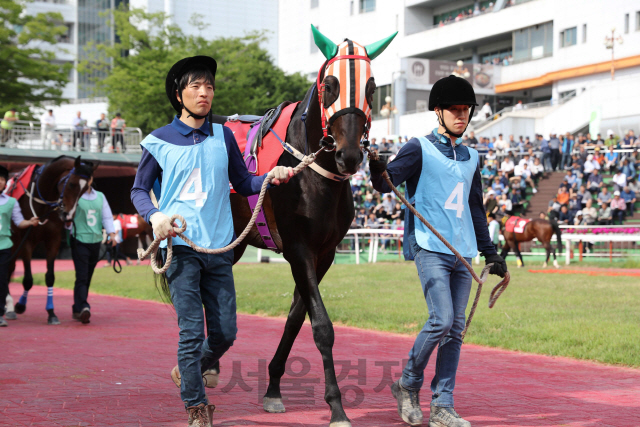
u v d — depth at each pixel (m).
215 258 3.75
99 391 4.85
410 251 4.16
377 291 11.59
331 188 4.12
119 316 9.64
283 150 4.40
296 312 4.38
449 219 4.04
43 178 8.84
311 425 3.99
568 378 5.47
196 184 3.72
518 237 18.27
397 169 3.96
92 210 8.84
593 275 15.09
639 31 35.06
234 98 36.16
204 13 64.12
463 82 4.06
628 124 30.34
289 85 46.09
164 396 4.69
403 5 47.56
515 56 42.25
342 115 3.78
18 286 14.95
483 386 5.17
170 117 33.47
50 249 8.92
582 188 21.69
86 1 63.59
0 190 8.27
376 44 4.14
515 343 6.88
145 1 62.09
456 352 4.05
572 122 32.75
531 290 11.50
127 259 21.23
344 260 21.48
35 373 5.50
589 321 7.85
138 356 6.36
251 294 11.64
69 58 62.94
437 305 3.92
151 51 33.78
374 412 4.37
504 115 34.41
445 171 4.05
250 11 66.50
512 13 41.62
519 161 25.66
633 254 19.62
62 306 10.99
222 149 3.84
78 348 6.82
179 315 3.62
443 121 4.11
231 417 4.19
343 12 50.56
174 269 3.65
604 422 4.12
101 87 34.97
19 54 30.16
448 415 3.93
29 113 30.86
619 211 21.05
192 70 3.75
